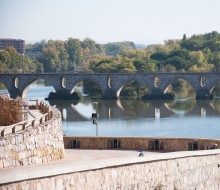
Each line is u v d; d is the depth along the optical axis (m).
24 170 61.34
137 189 74.69
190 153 85.12
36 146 81.69
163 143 114.81
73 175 65.19
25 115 110.12
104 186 69.50
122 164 72.19
